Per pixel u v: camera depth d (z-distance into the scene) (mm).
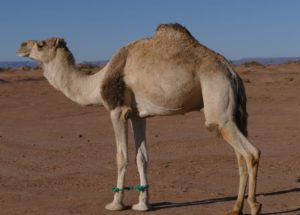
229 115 8109
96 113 24516
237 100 8227
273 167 12914
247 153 8023
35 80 49125
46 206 9562
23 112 25453
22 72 65938
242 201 8406
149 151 15383
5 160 14312
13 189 11008
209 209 9250
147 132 18953
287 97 29297
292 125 19703
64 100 30156
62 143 16953
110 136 18250
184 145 16172
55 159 14406
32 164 13758
